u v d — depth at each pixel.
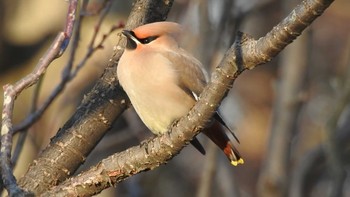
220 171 11.27
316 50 22.77
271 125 11.23
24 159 12.74
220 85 6.59
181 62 8.73
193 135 6.96
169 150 7.06
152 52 8.64
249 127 23.61
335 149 11.62
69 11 6.73
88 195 7.21
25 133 8.59
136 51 8.60
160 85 8.57
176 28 8.92
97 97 8.17
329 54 22.84
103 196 15.69
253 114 23.70
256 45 6.24
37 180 7.74
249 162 23.22
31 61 17.55
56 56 6.61
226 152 8.72
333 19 23.69
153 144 7.09
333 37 23.27
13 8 17.36
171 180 17.83
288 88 11.09
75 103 14.69
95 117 8.03
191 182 18.84
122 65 8.39
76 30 8.82
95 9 10.93
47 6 17.38
